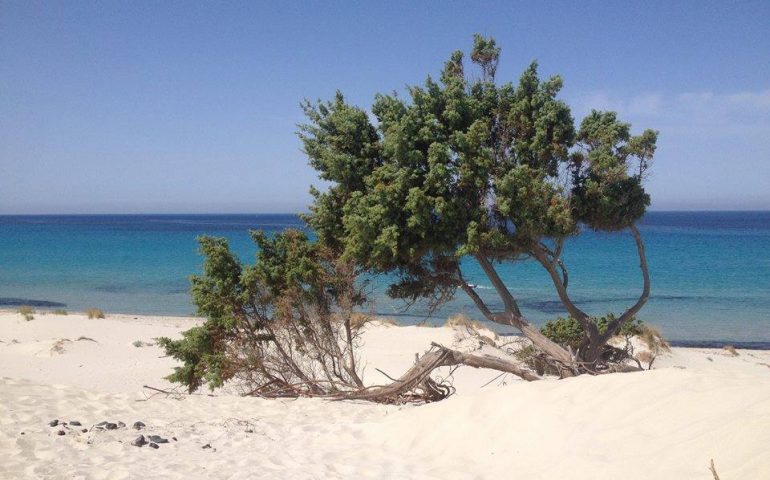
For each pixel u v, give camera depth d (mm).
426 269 12820
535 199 11086
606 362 12414
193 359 13805
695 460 4750
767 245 77812
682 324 30578
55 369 18750
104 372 18328
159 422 8711
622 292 40719
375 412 10172
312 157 12734
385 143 11352
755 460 4371
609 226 12234
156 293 42688
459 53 12414
